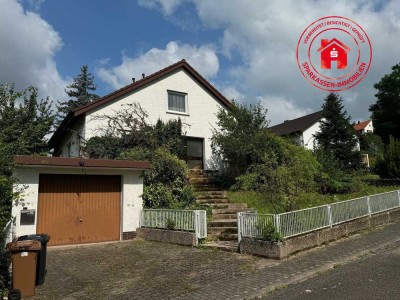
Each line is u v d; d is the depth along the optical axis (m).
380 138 44.69
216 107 20.53
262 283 6.49
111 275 7.56
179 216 10.87
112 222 12.15
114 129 16.45
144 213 12.30
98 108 16.83
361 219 11.11
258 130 16.33
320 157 16.88
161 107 18.61
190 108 19.59
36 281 7.00
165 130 16.75
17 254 6.45
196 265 8.09
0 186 6.75
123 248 10.41
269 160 13.52
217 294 6.06
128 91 17.61
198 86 20.17
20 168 10.50
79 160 10.99
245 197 13.83
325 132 24.47
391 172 19.84
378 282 6.19
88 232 11.66
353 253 8.29
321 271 7.16
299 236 8.87
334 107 24.59
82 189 11.77
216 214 12.29
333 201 13.44
